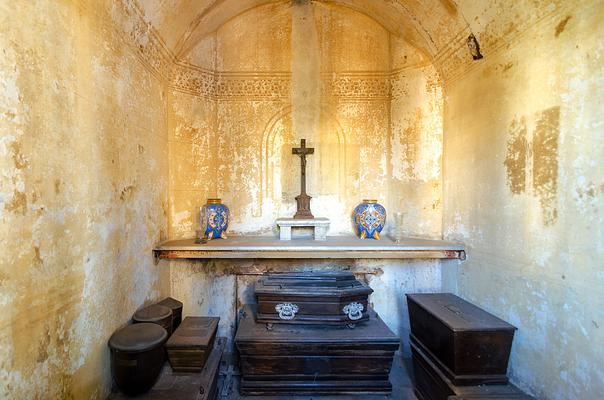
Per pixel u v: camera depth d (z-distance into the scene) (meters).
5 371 1.02
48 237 1.23
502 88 1.97
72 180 1.38
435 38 2.53
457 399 1.65
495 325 1.83
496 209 2.03
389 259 2.98
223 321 2.93
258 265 2.96
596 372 1.34
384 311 2.97
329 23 3.01
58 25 1.29
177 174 2.70
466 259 2.38
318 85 3.02
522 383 1.77
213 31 2.90
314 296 2.26
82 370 1.44
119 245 1.81
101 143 1.61
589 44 1.39
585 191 1.41
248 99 3.00
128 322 1.91
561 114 1.53
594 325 1.36
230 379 2.46
